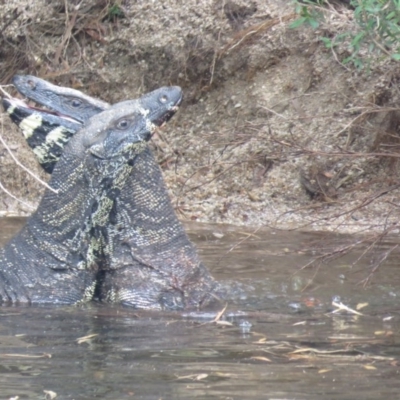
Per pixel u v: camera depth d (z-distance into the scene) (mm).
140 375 7438
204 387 7098
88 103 10734
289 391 7000
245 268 12016
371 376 7402
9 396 6883
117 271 10523
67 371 7547
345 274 11695
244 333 8945
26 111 10641
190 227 15539
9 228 14805
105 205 10359
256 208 16906
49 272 10547
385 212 15797
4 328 9148
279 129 17734
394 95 17359
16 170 17766
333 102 17797
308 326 9250
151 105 10328
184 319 9641
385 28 12266
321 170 17250
